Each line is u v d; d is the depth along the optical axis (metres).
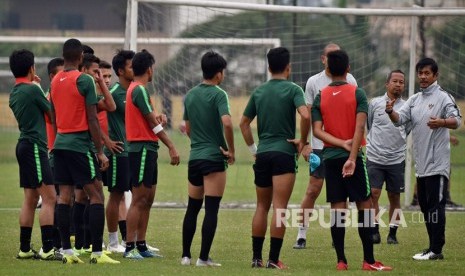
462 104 79.44
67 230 39.50
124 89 43.59
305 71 73.62
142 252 42.09
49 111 39.91
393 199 48.50
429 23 76.88
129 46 60.16
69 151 39.03
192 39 70.56
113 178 43.09
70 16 197.88
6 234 49.38
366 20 83.00
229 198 71.31
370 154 48.28
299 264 40.09
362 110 37.00
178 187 78.38
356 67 79.44
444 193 41.41
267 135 37.59
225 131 37.81
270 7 61.81
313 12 61.94
